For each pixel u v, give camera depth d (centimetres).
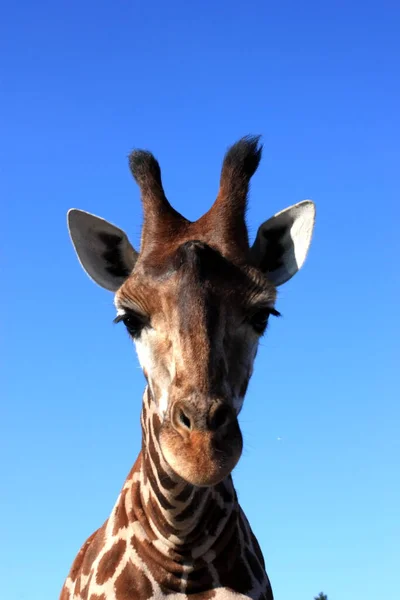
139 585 743
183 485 714
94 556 793
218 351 675
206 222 773
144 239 781
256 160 809
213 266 707
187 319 676
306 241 829
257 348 755
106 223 839
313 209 826
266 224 842
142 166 812
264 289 730
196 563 741
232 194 783
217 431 642
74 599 805
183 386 659
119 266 853
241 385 717
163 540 743
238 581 749
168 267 719
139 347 743
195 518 731
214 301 690
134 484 793
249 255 763
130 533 763
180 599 739
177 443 645
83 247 841
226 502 759
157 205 792
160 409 709
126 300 738
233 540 760
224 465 635
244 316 719
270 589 784
